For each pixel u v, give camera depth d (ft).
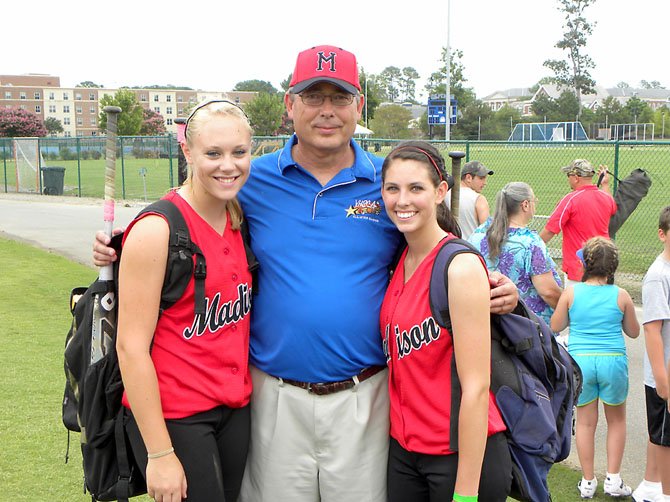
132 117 189.88
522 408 8.16
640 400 18.44
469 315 7.62
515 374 8.21
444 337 7.86
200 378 8.00
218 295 8.04
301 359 8.64
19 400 17.19
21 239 45.14
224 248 8.11
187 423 7.99
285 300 8.64
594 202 23.76
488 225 16.74
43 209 63.41
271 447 8.91
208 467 8.05
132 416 8.06
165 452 7.74
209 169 7.70
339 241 8.74
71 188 84.64
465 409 7.64
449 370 7.97
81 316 8.33
